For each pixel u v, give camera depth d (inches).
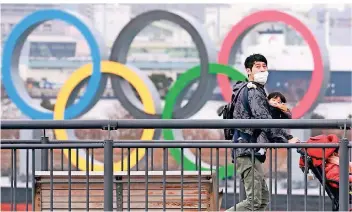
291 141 693.9
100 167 1349.7
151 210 696.4
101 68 1460.4
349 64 2416.3
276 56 2546.8
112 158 642.8
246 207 686.5
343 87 2427.4
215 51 1434.5
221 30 2691.9
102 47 1469.0
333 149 678.5
